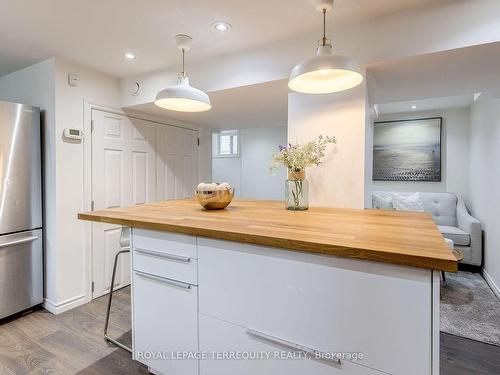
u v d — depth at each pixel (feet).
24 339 6.63
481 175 10.91
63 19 5.68
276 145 17.37
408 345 2.97
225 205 5.99
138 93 8.80
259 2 5.08
